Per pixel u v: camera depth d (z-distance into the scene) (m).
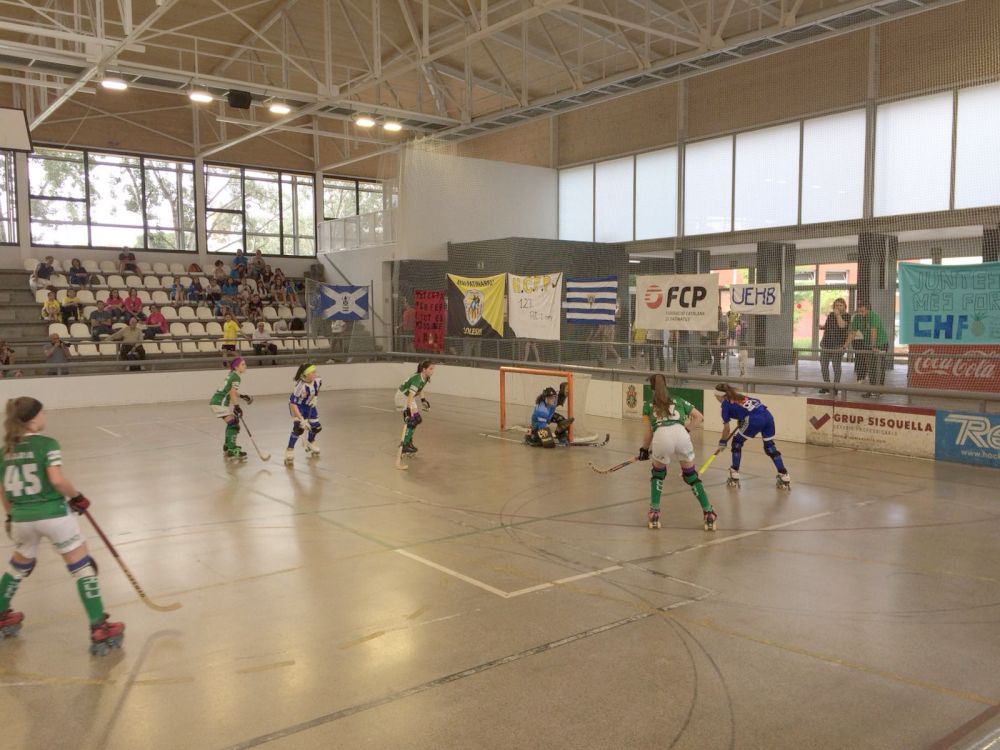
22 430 4.41
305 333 21.58
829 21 13.69
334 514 7.70
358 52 20.70
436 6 18.03
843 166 18.03
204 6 17.69
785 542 6.65
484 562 6.15
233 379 10.53
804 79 18.64
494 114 19.30
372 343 22.08
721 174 20.59
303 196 28.02
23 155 22.28
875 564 6.05
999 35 15.34
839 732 3.58
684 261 21.50
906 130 16.91
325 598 5.36
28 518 4.39
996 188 15.49
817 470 9.73
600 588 5.53
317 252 26.94
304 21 18.81
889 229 17.08
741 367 13.65
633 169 22.77
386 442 12.11
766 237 19.53
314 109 18.11
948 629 4.79
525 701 3.88
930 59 16.41
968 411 9.98
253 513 7.75
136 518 7.59
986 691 3.98
